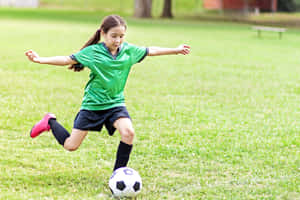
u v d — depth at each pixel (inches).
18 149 502.9
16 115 638.5
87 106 405.1
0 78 909.8
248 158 493.0
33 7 4084.6
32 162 463.8
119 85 406.0
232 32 2306.8
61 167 453.7
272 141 556.1
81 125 403.5
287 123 641.0
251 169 459.8
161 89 863.7
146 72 1057.5
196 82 946.7
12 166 453.4
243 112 701.9
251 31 2399.1
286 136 577.9
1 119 615.8
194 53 1443.2
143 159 483.5
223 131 593.6
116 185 383.2
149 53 425.4
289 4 3804.1
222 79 993.5
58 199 378.3
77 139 407.5
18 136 549.6
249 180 430.3
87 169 449.1
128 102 745.6
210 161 483.2
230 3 3750.0
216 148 524.7
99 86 401.7
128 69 414.3
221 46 1662.2
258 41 1886.1
